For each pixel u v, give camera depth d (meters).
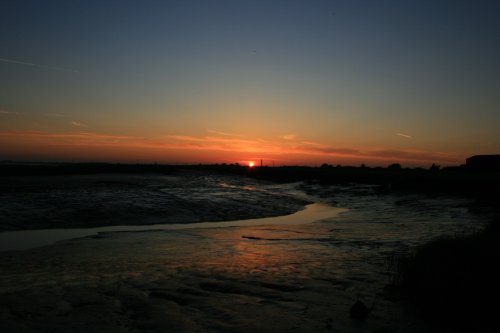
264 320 4.98
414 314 5.24
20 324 4.80
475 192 29.73
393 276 7.07
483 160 58.75
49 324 4.80
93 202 19.25
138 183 29.33
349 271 7.82
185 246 11.52
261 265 8.48
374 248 11.00
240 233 14.36
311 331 4.64
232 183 41.50
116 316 5.10
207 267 8.27
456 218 18.56
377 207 25.80
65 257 9.83
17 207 17.03
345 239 12.83
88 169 34.94
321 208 25.72
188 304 5.62
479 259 6.69
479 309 5.17
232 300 5.83
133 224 16.34
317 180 46.81
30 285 6.75
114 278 7.26
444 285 5.57
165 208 19.81
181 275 7.45
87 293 6.17
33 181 25.19
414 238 12.82
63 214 16.58
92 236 13.33
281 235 13.91
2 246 11.39
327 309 5.43
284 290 6.39
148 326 4.74
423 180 38.19
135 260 9.32
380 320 5.02
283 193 34.06
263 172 54.25
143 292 6.23
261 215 21.08
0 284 6.87
